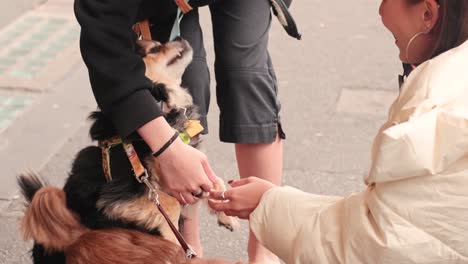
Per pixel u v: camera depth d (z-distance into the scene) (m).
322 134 3.66
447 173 1.74
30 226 2.23
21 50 4.38
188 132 2.36
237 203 2.09
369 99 3.95
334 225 1.87
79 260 2.08
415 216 1.77
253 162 2.65
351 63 4.33
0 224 3.10
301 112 3.83
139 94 2.12
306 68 4.27
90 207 2.30
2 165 3.43
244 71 2.54
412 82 1.81
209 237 3.02
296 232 1.92
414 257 1.78
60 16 4.84
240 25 2.53
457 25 1.81
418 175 1.74
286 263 1.97
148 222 2.30
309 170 3.40
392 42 4.59
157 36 2.50
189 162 2.13
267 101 2.58
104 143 2.35
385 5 1.90
